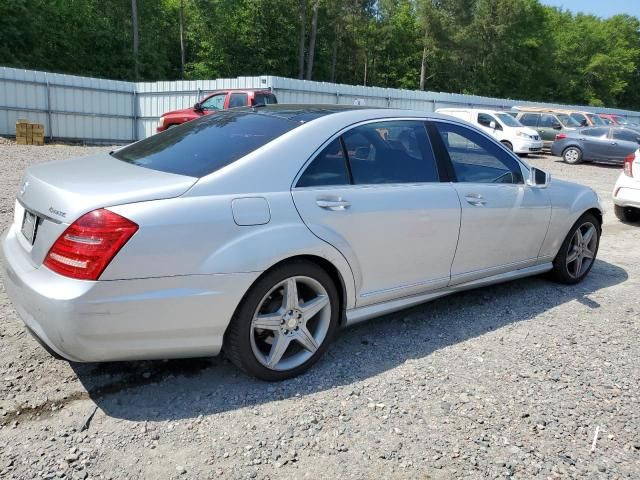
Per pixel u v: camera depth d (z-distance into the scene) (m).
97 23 38.47
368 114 3.71
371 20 51.69
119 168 3.18
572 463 2.66
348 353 3.68
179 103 22.17
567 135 20.20
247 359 3.08
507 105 33.78
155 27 44.16
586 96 66.19
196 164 3.11
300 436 2.76
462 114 20.95
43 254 2.75
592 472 2.61
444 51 50.28
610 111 42.66
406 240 3.68
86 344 2.63
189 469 2.48
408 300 3.90
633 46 73.56
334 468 2.54
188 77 44.47
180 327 2.82
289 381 3.27
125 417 2.85
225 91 16.62
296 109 3.75
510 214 4.39
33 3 34.47
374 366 3.52
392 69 55.88
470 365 3.59
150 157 3.37
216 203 2.87
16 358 3.36
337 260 3.31
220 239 2.85
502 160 4.50
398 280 3.75
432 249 3.87
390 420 2.93
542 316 4.50
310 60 47.38
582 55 67.38
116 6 40.94
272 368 3.20
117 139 22.42
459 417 2.99
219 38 45.25
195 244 2.78
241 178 3.01
